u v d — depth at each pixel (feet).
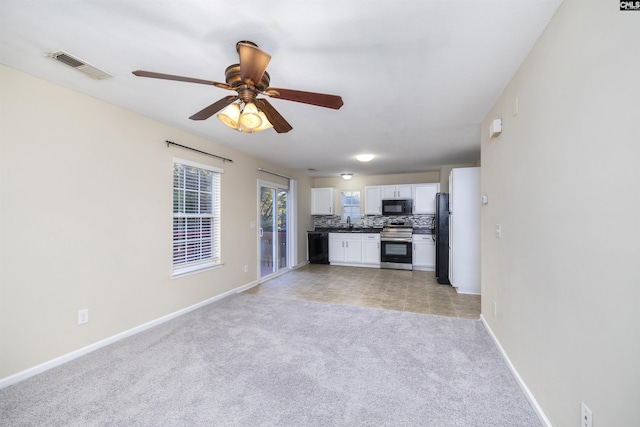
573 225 4.09
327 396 5.87
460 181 13.97
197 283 11.55
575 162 4.03
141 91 7.46
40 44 5.39
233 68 5.27
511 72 6.43
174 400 5.74
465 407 5.51
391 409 5.47
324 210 23.11
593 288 3.63
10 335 6.31
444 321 10.06
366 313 10.93
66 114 7.27
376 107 8.45
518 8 4.43
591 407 3.68
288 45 5.36
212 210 12.67
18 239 6.43
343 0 4.20
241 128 5.54
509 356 6.88
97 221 7.97
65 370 6.84
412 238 20.08
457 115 9.11
